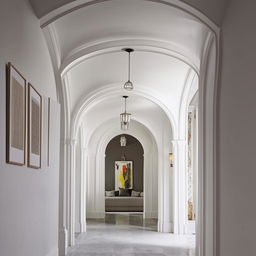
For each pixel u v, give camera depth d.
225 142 5.98
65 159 10.84
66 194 11.81
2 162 4.21
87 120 16.58
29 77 5.57
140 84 11.91
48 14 6.05
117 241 12.68
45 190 6.59
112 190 27.69
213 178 6.55
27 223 5.34
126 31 7.84
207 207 7.42
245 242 4.95
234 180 5.48
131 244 12.11
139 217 20.38
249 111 4.84
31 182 5.59
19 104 4.84
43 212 6.43
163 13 7.06
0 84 4.10
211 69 7.23
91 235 13.99
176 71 10.73
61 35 7.70
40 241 6.19
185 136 13.34
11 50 4.61
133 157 27.81
